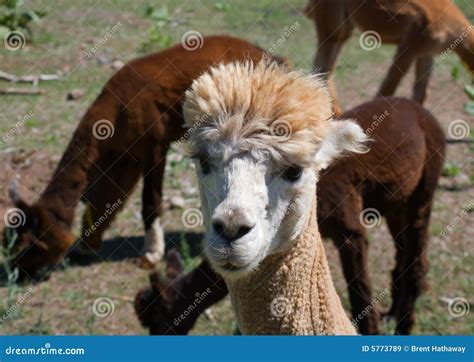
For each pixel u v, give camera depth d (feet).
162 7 36.09
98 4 40.70
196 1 39.99
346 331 11.85
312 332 11.09
